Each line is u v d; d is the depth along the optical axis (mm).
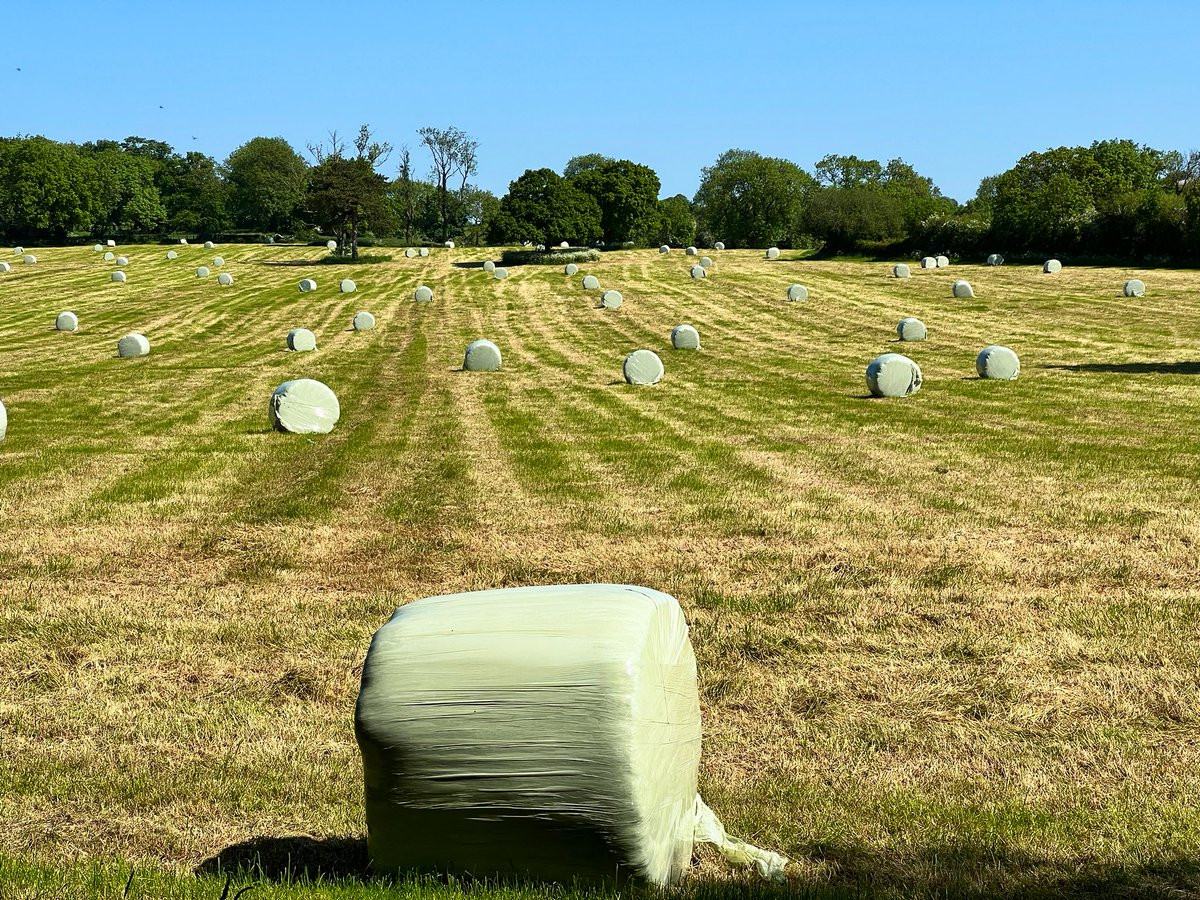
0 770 7129
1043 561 11523
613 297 55188
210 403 27781
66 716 8055
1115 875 5605
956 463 17062
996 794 6625
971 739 7465
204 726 7859
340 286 67562
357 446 20234
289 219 146875
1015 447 18312
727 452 18656
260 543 12875
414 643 5129
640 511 14266
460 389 30094
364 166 95250
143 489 16219
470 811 5031
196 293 66562
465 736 4973
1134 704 7957
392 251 105000
